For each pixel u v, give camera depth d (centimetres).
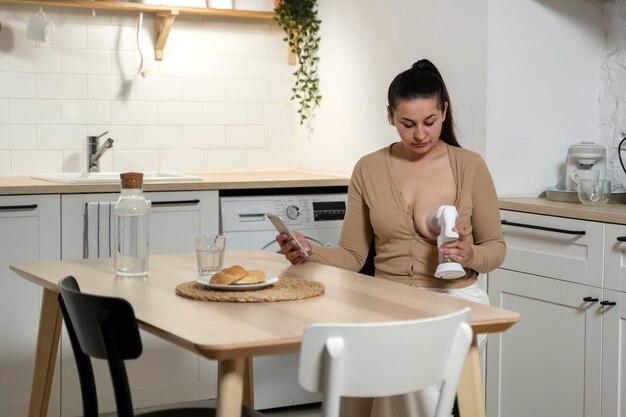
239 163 494
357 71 451
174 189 399
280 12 475
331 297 212
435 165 282
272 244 417
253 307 200
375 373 166
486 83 370
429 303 206
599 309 319
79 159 454
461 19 382
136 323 182
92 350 193
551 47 385
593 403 322
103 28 455
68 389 382
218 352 164
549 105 386
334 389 163
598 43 396
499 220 279
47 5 440
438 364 175
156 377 396
